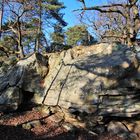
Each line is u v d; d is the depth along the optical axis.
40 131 12.80
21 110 15.13
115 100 12.66
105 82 12.86
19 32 25.92
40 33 35.16
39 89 15.24
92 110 12.73
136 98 12.57
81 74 13.80
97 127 12.89
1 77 16.81
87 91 13.04
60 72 14.93
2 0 25.84
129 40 18.86
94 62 13.88
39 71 15.58
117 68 12.80
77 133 12.77
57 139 12.19
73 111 13.10
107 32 30.89
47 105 14.52
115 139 12.09
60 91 14.03
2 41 32.34
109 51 14.16
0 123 13.34
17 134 12.39
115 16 31.08
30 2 26.11
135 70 12.67
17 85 15.18
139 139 12.02
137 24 18.80
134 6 18.83
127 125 12.74
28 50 41.41
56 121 13.63
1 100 15.16
